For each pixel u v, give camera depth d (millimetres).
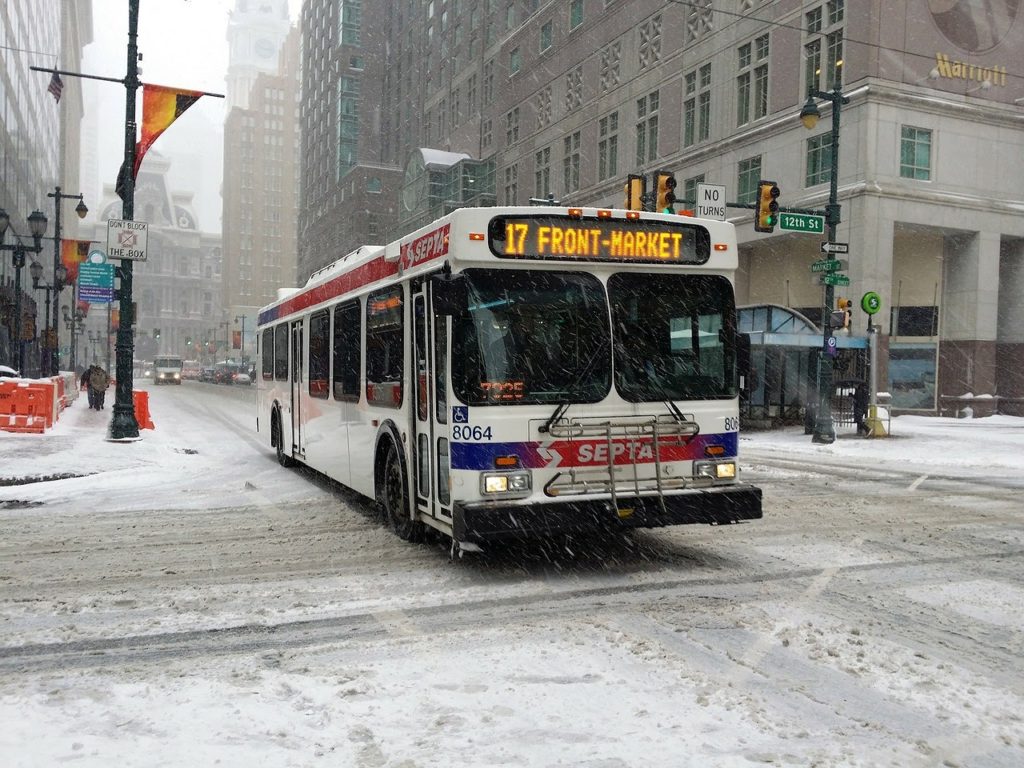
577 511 6449
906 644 5066
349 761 3467
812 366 23891
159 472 13539
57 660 4750
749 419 25656
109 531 8812
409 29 82500
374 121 96875
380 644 5039
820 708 4066
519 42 53906
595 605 5922
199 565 7219
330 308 10891
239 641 5109
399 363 7996
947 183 30500
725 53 35500
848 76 29734
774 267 35531
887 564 7262
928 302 33219
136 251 16781
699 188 18875
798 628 5324
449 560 7391
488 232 6516
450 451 6504
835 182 20734
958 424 27453
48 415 19219
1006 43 31453
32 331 37625
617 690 4273
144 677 4457
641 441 6750
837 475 14297
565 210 6711
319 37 114000
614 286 6855
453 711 3988
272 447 16484
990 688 4348
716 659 4762
